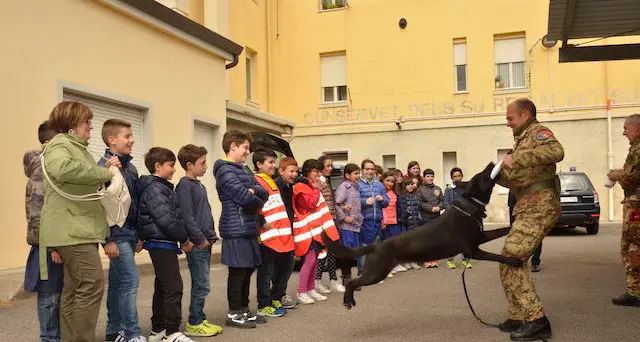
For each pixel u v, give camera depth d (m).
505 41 20.53
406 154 21.28
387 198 8.88
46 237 3.96
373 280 4.86
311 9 22.28
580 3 8.31
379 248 4.90
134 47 10.67
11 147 8.11
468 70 20.69
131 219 4.73
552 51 19.88
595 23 9.25
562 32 9.58
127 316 4.62
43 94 8.65
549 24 9.12
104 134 4.68
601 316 5.67
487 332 5.17
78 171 3.85
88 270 3.99
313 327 5.50
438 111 20.98
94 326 4.07
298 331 5.34
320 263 7.46
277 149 8.54
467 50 20.70
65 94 9.21
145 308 6.48
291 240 6.04
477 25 20.61
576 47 10.12
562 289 7.22
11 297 6.77
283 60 22.52
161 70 11.45
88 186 4.01
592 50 10.06
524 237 4.76
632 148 6.04
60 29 9.00
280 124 17.58
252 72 21.38
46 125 4.58
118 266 4.59
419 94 21.17
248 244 5.40
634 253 6.15
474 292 7.27
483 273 9.04
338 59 22.22
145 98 10.95
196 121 12.77
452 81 20.88
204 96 12.95
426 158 21.08
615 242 13.25
